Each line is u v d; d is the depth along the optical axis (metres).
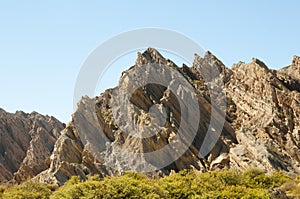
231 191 49.31
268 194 46.84
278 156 67.94
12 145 108.94
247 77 90.06
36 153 103.06
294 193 48.06
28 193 54.31
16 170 103.94
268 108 80.81
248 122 81.38
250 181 55.91
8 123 115.75
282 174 59.00
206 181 54.12
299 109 77.75
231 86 91.50
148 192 47.50
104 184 48.09
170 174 65.94
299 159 69.19
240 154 69.06
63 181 66.69
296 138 73.44
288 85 87.38
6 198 53.19
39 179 71.75
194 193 49.28
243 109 85.69
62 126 125.69
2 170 98.25
